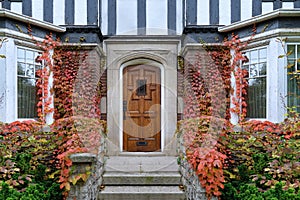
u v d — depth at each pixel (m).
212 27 5.88
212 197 3.63
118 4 6.58
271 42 5.19
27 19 5.31
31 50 5.50
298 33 5.07
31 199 3.05
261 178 3.74
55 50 5.82
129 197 4.46
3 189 3.15
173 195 4.46
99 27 6.19
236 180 4.17
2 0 5.88
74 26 5.91
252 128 5.07
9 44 5.12
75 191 3.57
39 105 5.53
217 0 5.93
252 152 4.45
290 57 5.12
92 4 5.98
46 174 4.29
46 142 4.59
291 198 2.98
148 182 4.79
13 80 5.17
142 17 6.54
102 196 4.45
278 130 4.86
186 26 5.88
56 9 5.98
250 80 5.54
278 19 5.11
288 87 5.10
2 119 5.04
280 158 3.85
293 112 4.71
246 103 5.58
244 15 5.91
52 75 5.76
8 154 4.07
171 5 6.55
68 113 5.63
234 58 5.70
